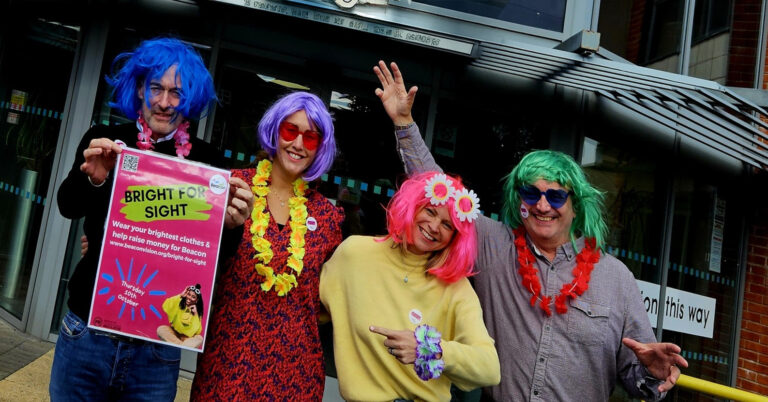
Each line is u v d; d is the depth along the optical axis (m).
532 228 2.35
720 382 5.82
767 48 5.75
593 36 4.04
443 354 1.86
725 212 5.84
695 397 5.68
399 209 2.10
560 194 2.29
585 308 2.27
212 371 2.04
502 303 2.37
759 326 5.73
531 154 2.41
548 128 4.93
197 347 1.88
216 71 4.72
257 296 2.08
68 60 4.78
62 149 4.64
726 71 5.66
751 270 5.88
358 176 4.77
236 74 4.76
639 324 2.30
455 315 2.11
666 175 5.41
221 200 1.93
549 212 2.31
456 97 4.87
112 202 1.87
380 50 4.82
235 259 2.09
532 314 2.31
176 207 1.90
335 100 4.80
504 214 2.54
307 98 2.20
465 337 2.03
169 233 1.89
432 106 4.83
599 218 2.39
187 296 1.89
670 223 5.41
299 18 4.37
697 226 5.65
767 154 5.17
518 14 4.72
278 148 2.19
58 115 4.78
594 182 5.11
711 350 5.79
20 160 5.02
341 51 4.79
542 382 2.25
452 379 1.95
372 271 2.15
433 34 4.33
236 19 4.71
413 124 2.60
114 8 4.68
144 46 2.05
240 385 2.02
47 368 4.04
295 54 4.77
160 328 1.87
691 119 4.83
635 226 5.30
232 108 4.75
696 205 5.64
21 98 5.08
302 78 4.80
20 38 5.12
